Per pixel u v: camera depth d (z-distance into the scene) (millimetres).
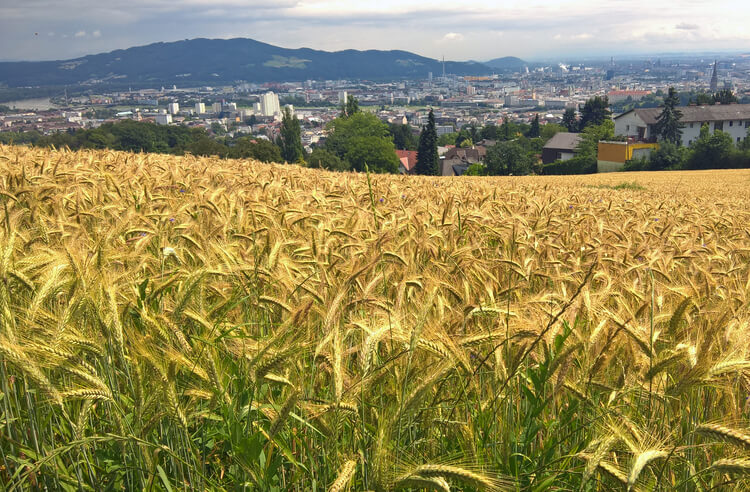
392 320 2887
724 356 2766
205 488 2562
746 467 2119
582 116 181875
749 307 3777
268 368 2545
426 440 2775
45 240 4000
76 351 2537
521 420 3061
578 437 2943
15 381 2824
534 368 3176
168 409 2395
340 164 112250
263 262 4039
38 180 7152
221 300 3662
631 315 3168
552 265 5066
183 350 2654
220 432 2695
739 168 94625
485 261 4680
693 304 3518
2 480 2588
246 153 77125
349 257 4801
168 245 4250
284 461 2775
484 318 3330
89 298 2604
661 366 2713
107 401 2600
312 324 2953
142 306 2795
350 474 2162
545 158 152375
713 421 2779
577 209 11156
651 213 12172
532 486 2527
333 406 2400
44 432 2699
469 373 2830
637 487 2527
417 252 4883
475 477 1990
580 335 3123
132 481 2635
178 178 9062
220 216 5598
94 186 6902
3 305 2430
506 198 11430
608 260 5215
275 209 6199
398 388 2727
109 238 4109
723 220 10305
